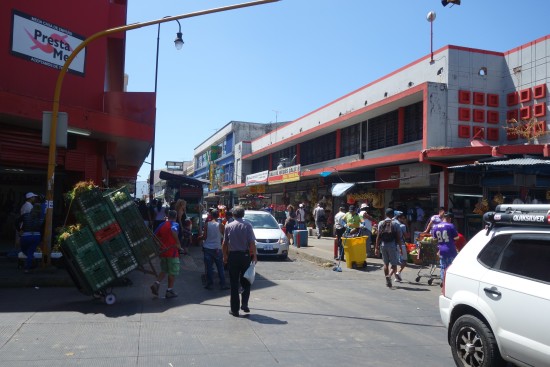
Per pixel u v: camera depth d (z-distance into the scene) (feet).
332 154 91.91
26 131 44.57
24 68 43.70
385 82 73.00
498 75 62.13
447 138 59.26
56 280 33.22
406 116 68.28
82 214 27.86
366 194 73.77
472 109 60.44
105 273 27.63
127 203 28.81
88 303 28.17
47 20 45.57
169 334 21.84
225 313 26.61
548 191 52.49
